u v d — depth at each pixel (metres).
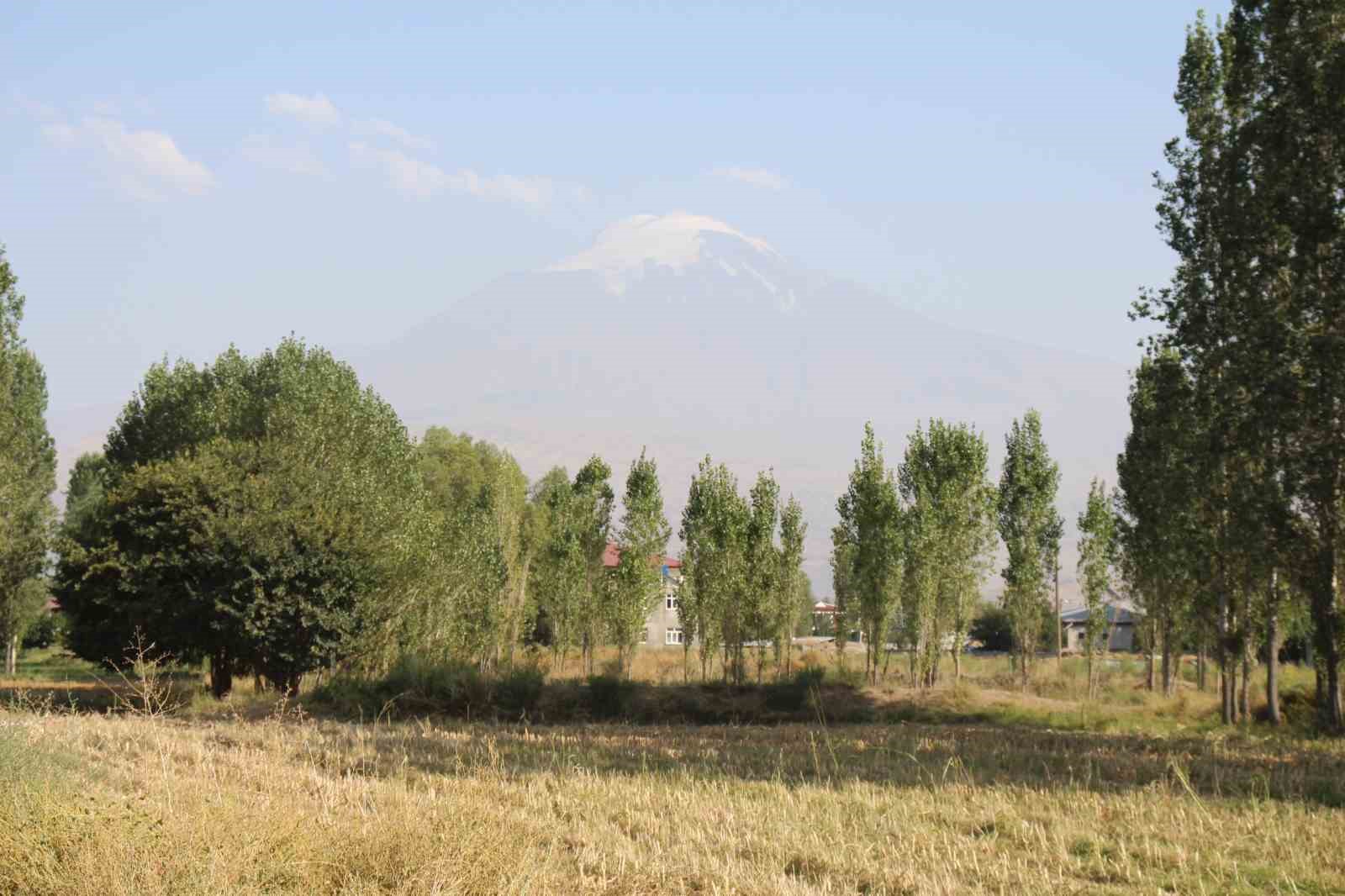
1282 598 34.16
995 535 48.50
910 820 14.71
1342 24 28.81
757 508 48.81
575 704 34.94
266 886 9.35
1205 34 34.69
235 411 50.09
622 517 51.72
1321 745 25.77
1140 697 42.69
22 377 58.41
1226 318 32.78
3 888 8.96
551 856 11.33
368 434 49.28
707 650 47.69
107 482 52.88
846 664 50.09
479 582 49.44
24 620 63.19
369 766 18.59
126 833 9.80
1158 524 41.12
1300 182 29.27
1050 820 14.74
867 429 48.50
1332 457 29.05
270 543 35.41
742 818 14.53
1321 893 11.45
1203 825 14.38
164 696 30.67
